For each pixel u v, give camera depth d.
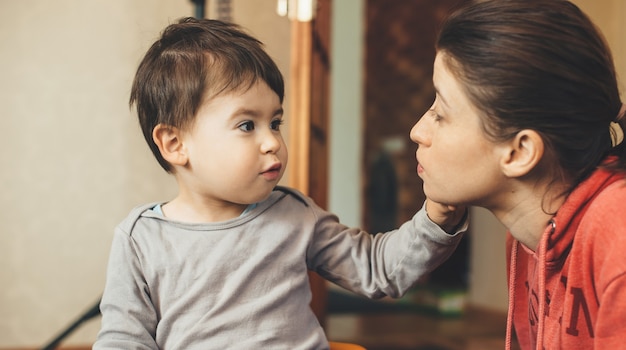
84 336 2.92
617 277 0.73
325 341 1.01
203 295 0.95
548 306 0.90
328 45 2.34
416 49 4.98
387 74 5.18
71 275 2.92
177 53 0.98
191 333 0.94
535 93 0.77
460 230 0.94
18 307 2.88
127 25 2.93
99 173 2.93
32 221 2.89
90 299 2.93
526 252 1.00
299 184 1.69
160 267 0.97
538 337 0.85
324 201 2.24
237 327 0.95
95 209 2.93
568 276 0.82
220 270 0.96
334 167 4.95
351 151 4.99
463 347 2.98
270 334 0.95
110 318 0.96
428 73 4.90
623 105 0.85
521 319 1.03
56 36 2.89
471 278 3.92
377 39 5.24
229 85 0.94
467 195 0.85
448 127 0.83
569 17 0.78
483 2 0.83
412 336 3.28
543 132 0.78
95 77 2.92
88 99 2.92
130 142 2.95
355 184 5.00
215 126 0.94
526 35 0.77
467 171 0.83
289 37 2.96
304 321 0.99
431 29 4.88
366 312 4.00
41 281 2.90
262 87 0.96
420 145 0.88
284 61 2.95
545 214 0.85
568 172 0.82
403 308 4.14
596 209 0.79
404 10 5.07
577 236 0.81
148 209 1.03
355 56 4.97
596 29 0.80
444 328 3.46
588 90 0.77
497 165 0.82
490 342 3.06
